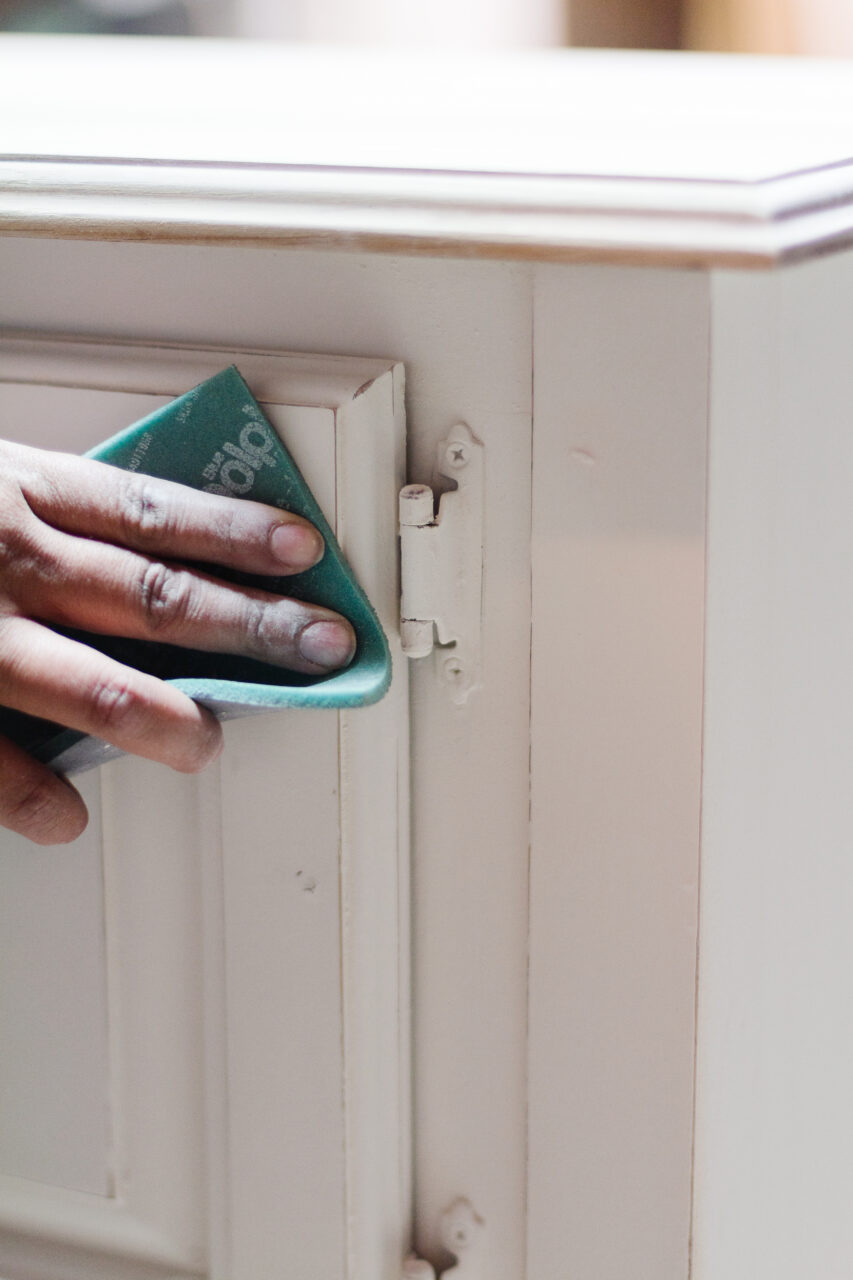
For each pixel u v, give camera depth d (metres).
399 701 0.61
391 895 0.63
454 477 0.58
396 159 0.54
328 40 1.28
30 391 0.62
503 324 0.56
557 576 0.57
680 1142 0.61
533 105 0.79
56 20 1.29
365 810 0.61
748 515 0.56
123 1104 0.69
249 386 0.57
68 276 0.63
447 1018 0.66
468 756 0.62
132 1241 0.71
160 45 1.19
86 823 0.60
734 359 0.52
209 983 0.65
